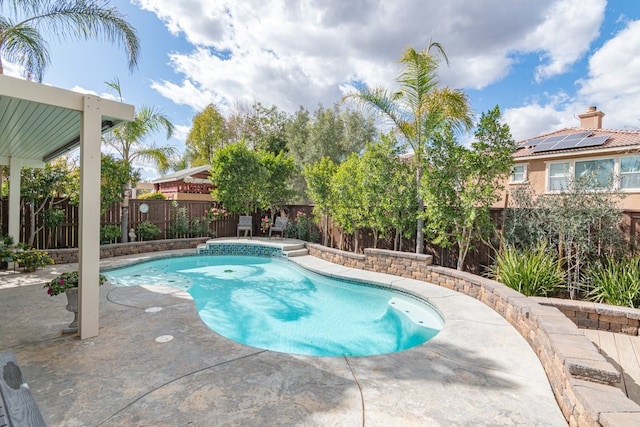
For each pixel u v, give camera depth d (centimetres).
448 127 714
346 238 1119
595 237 575
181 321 470
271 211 1441
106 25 811
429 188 711
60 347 380
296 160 2525
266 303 693
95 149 401
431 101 800
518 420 263
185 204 1291
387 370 340
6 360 189
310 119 2612
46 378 312
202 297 722
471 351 388
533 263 577
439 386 310
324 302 702
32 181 866
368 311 648
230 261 1112
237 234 1416
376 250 850
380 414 265
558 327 350
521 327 443
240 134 3031
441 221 723
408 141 841
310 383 311
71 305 411
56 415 257
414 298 661
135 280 823
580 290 569
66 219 968
